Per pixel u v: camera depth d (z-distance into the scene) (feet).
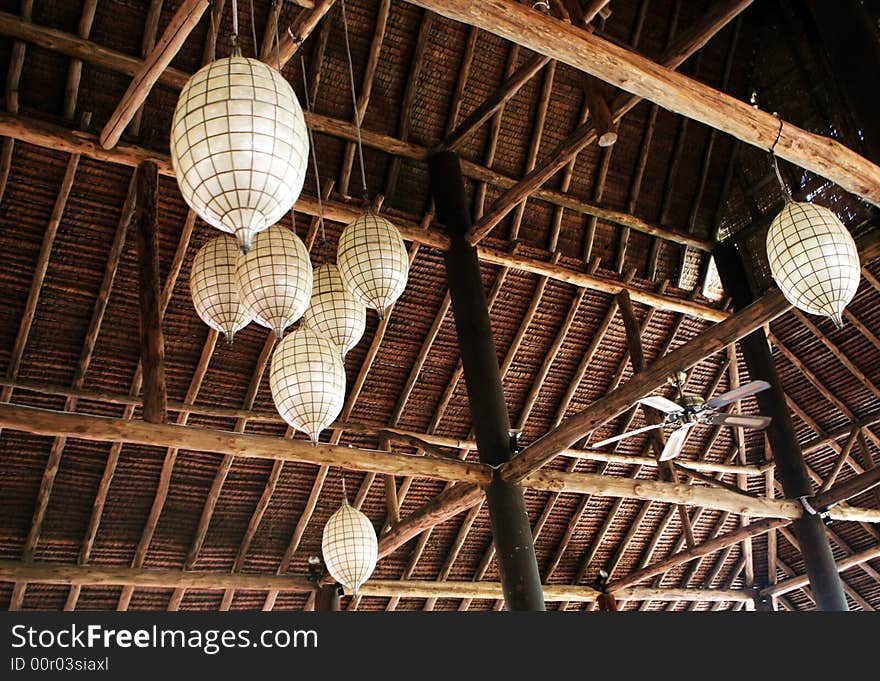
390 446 28.45
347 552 18.72
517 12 12.76
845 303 14.80
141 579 26.86
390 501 26.32
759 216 30.25
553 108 27.22
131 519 26.68
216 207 8.86
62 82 21.13
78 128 21.12
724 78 29.73
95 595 27.02
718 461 35.40
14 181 21.66
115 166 22.18
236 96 8.79
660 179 29.66
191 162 8.78
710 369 32.89
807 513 28.53
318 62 23.57
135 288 23.79
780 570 39.42
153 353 18.89
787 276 14.98
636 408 32.17
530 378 29.96
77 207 22.41
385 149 25.13
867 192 15.37
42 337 23.44
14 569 25.12
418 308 27.20
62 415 17.29
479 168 26.48
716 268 31.24
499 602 34.12
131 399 24.68
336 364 14.03
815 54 28.02
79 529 26.09
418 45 24.62
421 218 25.90
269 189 8.82
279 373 13.82
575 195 28.30
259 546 28.76
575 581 35.29
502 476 21.38
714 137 29.89
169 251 23.79
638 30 27.61
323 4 17.10
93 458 25.44
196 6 16.28
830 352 32.45
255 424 26.84
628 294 29.14
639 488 25.20
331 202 24.43
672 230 29.91
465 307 23.75
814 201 28.84
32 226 22.27
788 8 28.78
